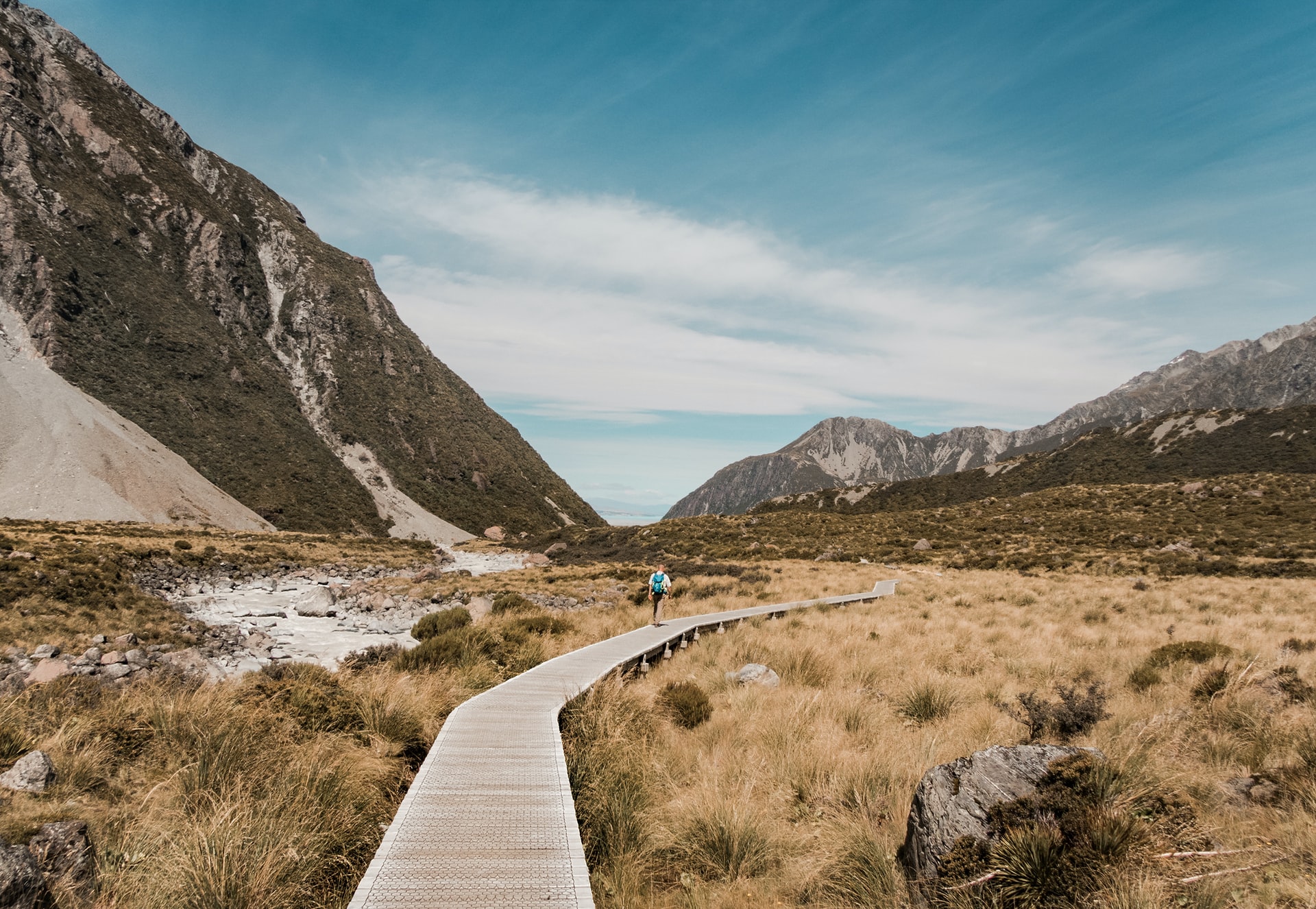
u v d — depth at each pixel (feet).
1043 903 12.37
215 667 61.72
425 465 632.38
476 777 20.53
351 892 15.34
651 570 151.84
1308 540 148.97
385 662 43.24
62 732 21.04
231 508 366.63
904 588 101.45
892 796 19.51
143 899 13.35
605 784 21.01
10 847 12.45
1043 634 52.54
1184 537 162.91
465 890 13.84
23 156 523.29
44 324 425.28
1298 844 13.25
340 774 19.79
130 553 141.69
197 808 17.21
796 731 26.21
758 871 17.08
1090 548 165.27
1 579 82.64
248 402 521.24
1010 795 14.32
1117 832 13.24
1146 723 23.77
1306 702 23.40
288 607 120.37
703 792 19.80
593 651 46.42
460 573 170.50
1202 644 38.42
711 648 50.67
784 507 572.51
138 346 480.23
